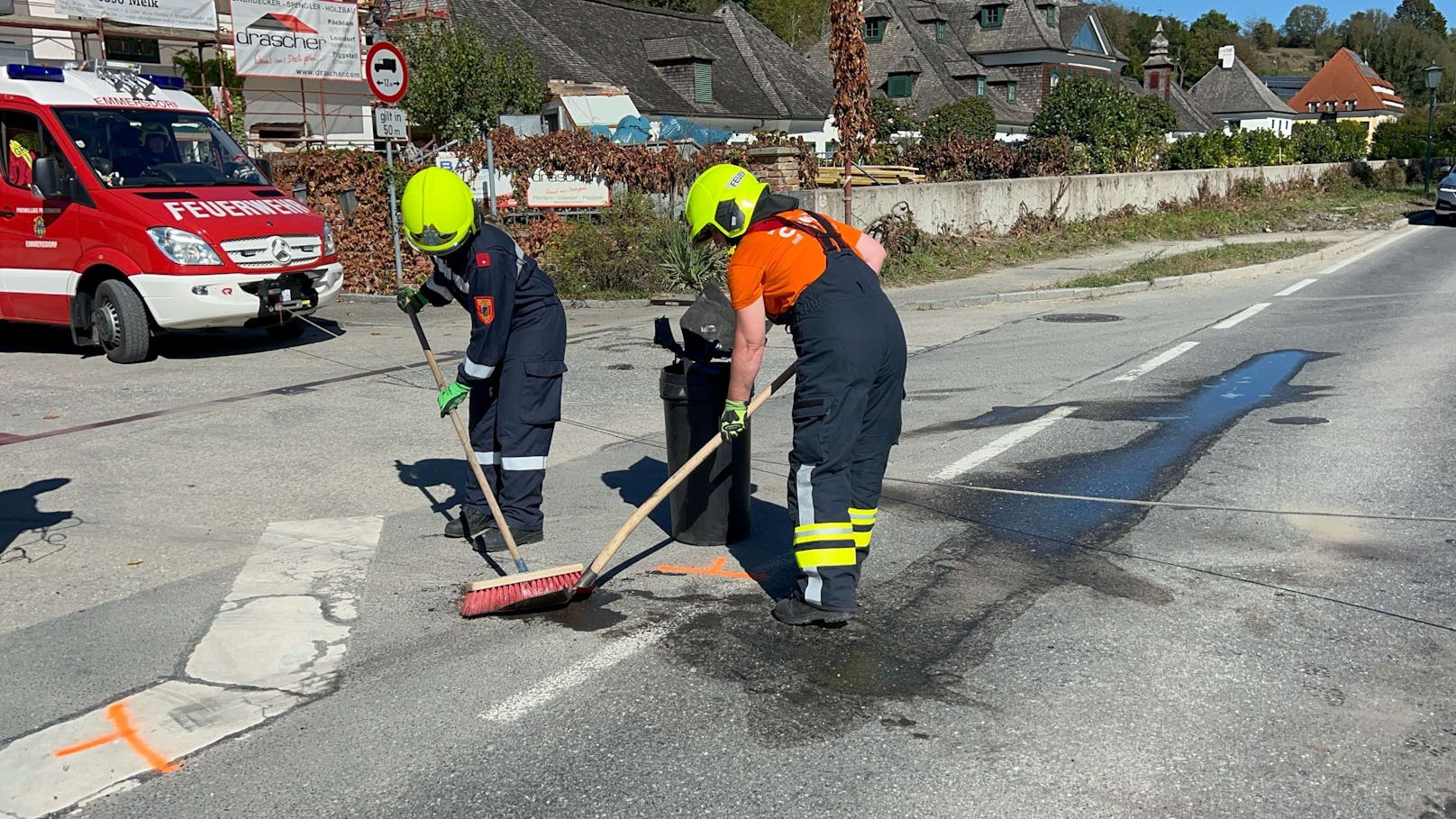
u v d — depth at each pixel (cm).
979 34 6244
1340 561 496
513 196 1559
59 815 320
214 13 1736
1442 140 4769
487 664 411
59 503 613
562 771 337
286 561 520
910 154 2516
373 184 1467
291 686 396
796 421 427
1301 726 354
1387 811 309
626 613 456
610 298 1421
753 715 369
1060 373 955
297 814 319
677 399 523
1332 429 730
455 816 316
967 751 343
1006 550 520
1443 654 403
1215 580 477
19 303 1070
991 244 1988
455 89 2550
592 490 636
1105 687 383
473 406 550
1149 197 2689
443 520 583
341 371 976
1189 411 795
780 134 2111
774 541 545
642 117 3209
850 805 316
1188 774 328
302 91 1978
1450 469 630
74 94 1064
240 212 1034
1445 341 1043
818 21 7531
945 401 855
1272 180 3362
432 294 527
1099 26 6488
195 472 671
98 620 454
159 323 998
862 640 425
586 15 3844
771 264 419
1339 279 1591
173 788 333
